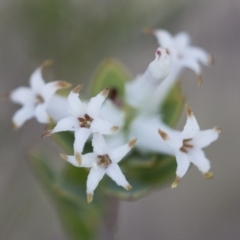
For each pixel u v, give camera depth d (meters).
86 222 0.07
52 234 0.10
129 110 0.07
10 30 0.09
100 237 0.07
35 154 0.07
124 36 0.09
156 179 0.07
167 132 0.06
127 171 0.07
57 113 0.06
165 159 0.07
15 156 0.10
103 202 0.07
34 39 0.09
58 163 0.10
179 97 0.07
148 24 0.09
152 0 0.09
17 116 0.07
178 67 0.07
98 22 0.08
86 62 0.09
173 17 0.09
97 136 0.06
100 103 0.06
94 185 0.06
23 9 0.08
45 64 0.07
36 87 0.07
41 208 0.10
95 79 0.07
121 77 0.07
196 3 0.09
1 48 0.09
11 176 0.10
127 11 0.08
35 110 0.06
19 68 0.09
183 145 0.06
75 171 0.07
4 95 0.07
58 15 0.08
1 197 0.09
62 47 0.09
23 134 0.10
